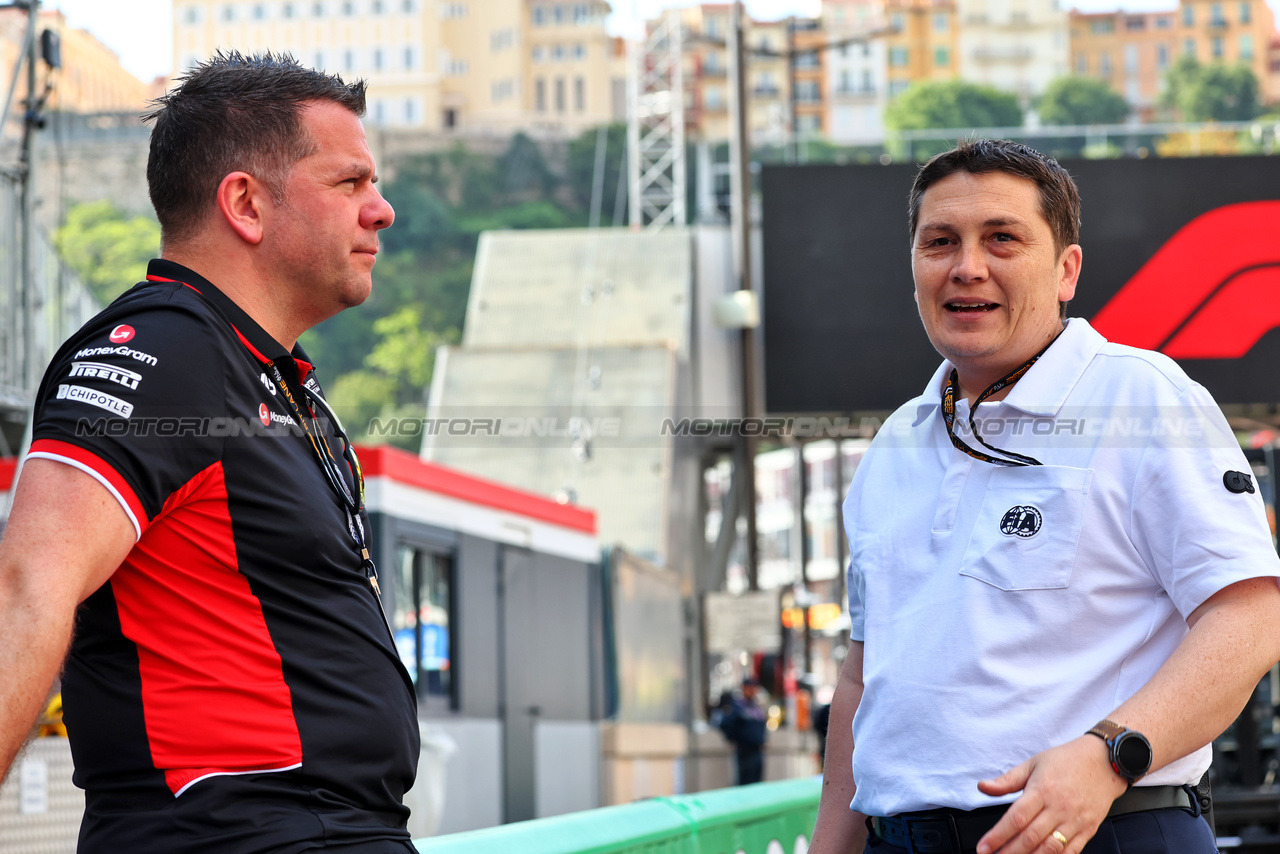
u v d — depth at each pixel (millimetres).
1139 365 1843
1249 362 15727
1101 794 1539
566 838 2672
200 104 1770
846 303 16531
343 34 129375
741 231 19125
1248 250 15859
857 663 2154
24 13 7910
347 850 1556
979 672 1779
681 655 14852
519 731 9625
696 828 3359
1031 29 125562
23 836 4367
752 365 18734
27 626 1385
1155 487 1739
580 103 133250
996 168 1937
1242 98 119000
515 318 26250
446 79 131875
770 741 15086
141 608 1538
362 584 1710
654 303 25781
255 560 1577
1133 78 128375
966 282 1917
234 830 1500
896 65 122938
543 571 10422
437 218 106562
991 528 1838
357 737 1602
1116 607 1762
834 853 2113
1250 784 9859
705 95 117688
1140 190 16078
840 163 16672
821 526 67750
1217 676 1606
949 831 1765
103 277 55000
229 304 1696
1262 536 1681
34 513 1438
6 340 7594
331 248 1778
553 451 21891
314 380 1842
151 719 1521
